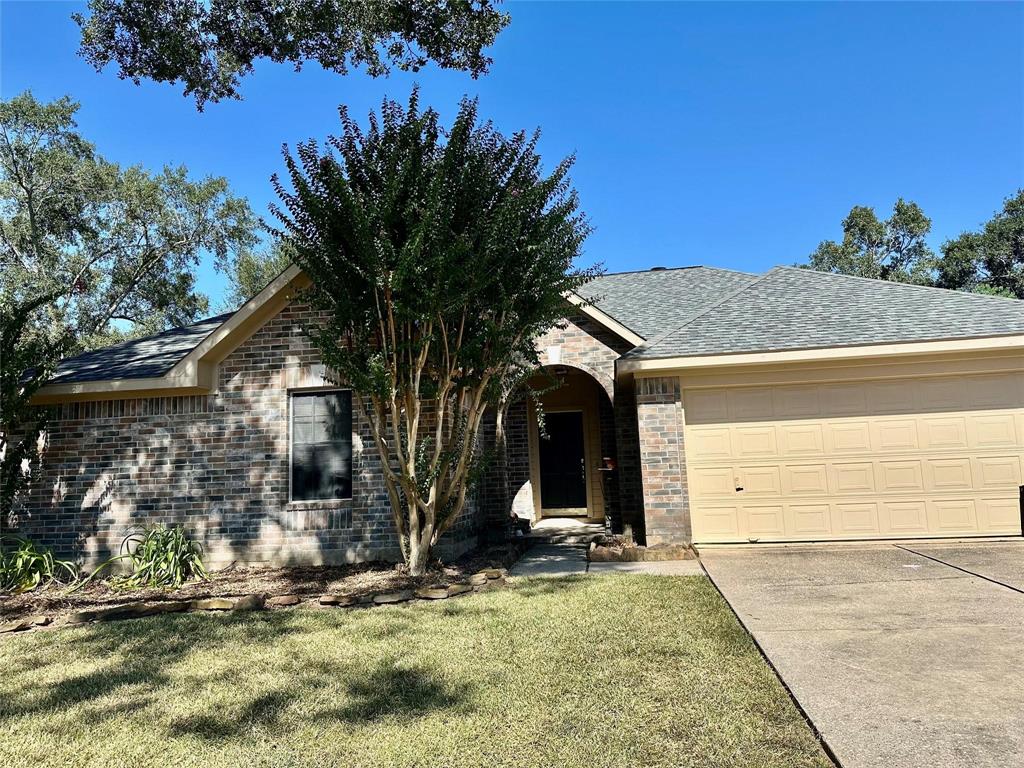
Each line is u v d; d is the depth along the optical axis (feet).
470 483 28.76
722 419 33.12
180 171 106.73
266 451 32.27
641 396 32.99
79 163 100.83
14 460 31.55
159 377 32.27
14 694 14.60
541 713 12.44
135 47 36.37
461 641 17.33
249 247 115.14
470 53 36.09
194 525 32.30
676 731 11.48
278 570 30.42
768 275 41.81
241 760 10.98
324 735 11.85
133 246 109.29
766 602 20.39
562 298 27.84
